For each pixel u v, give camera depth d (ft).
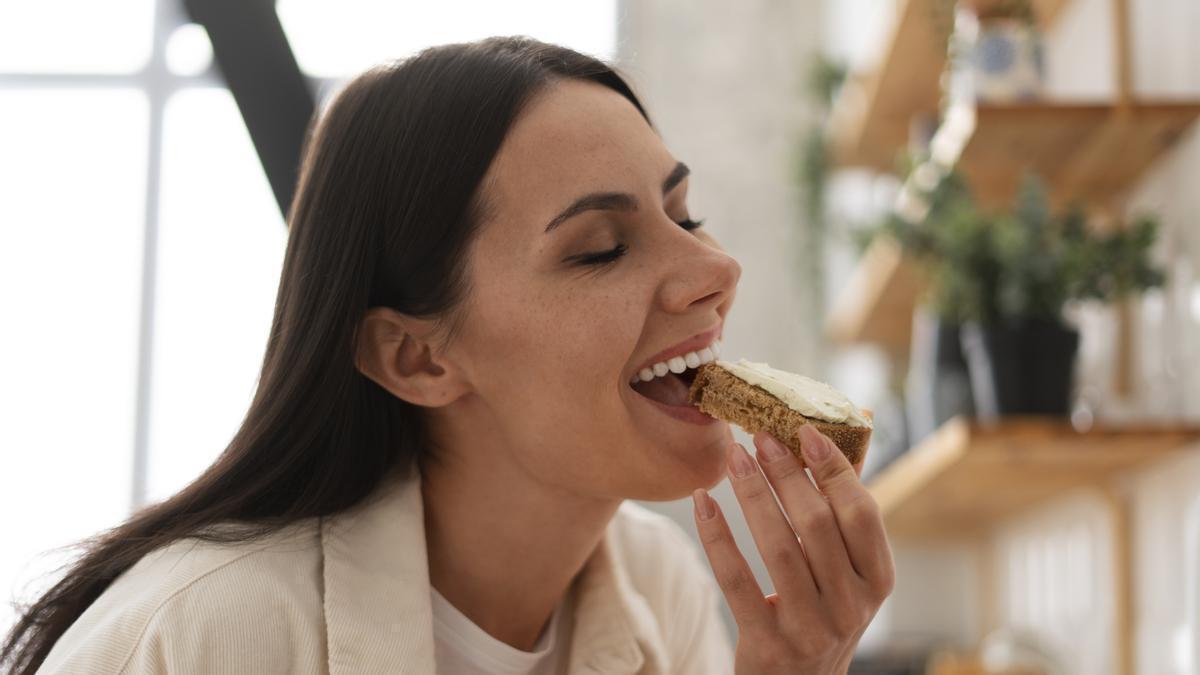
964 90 6.92
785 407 3.60
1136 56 6.77
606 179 3.58
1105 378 7.30
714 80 16.06
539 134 3.64
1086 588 7.98
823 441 3.44
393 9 16.06
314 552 3.78
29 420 16.19
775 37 16.14
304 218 3.91
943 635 12.01
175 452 16.25
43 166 16.75
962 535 11.41
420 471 4.06
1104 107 6.31
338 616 3.58
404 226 3.73
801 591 3.47
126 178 16.83
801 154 12.50
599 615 4.30
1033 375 6.27
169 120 16.93
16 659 3.84
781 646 3.52
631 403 3.62
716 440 3.71
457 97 3.71
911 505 9.25
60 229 16.65
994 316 6.45
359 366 3.88
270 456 3.82
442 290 3.72
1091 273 6.26
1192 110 6.10
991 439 6.23
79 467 16.15
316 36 16.05
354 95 3.92
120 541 3.85
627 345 3.53
